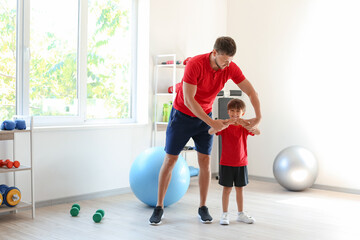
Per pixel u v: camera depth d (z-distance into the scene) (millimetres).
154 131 4934
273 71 5414
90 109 4539
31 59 4004
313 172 4738
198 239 3068
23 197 3814
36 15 4023
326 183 5004
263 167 5523
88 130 4289
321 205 4199
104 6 4617
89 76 4516
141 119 4934
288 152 4809
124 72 4859
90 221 3506
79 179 4238
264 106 5500
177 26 5164
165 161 3451
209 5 5590
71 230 3250
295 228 3391
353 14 4797
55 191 4051
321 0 5012
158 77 4973
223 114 5516
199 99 3285
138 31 4922
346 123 4867
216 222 3514
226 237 3123
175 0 5125
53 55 4180
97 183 4398
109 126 4453
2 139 3568
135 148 4754
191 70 3084
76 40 4367
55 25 4184
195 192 4684
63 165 4102
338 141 4922
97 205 4059
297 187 4746
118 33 4770
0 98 3797
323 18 5004
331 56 4961
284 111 5336
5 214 3676
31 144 3564
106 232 3213
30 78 4000
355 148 4812
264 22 5480
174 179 3777
